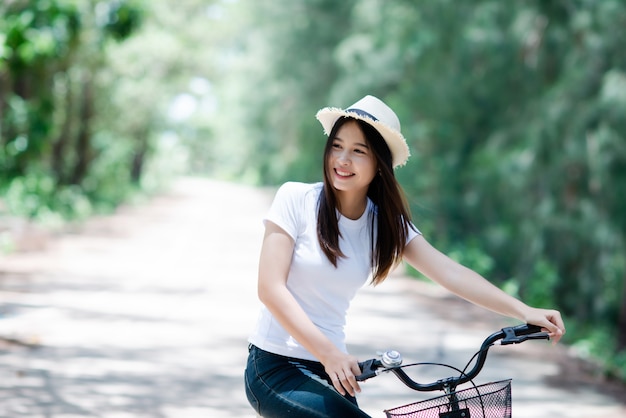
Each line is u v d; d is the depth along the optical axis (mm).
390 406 8234
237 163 103938
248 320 12938
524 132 25016
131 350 10086
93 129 37625
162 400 7895
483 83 26469
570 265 23078
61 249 21062
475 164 27344
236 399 8141
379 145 3857
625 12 21672
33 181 26734
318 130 46188
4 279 15094
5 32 17281
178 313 13141
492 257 25438
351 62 32375
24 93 25344
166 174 69125
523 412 8508
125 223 31703
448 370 10273
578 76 22062
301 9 42344
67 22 18031
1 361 8914
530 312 3770
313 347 3576
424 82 28875
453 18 27281
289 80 46188
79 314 12297
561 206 22484
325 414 3609
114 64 34719
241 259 21953
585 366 11289
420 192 29219
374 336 12531
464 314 15312
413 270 21094
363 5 32188
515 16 24922
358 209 3979
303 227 3887
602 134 21156
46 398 7586
